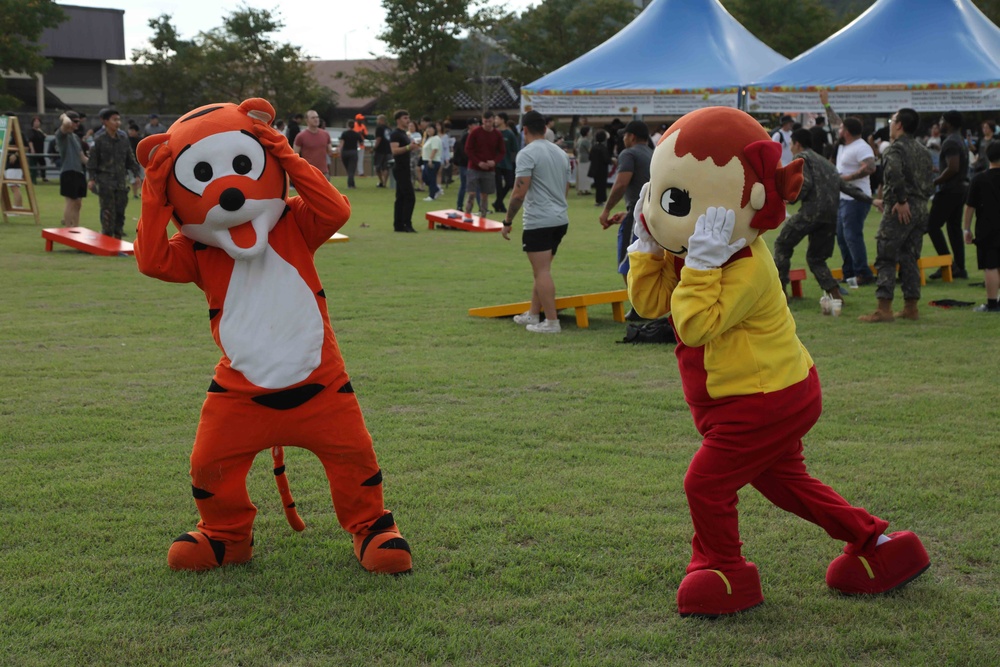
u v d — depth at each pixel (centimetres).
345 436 370
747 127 323
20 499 441
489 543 399
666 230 329
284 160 359
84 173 1589
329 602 349
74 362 711
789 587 363
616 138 2678
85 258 1280
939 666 307
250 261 361
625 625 334
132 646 315
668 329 800
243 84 4397
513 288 1095
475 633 325
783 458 350
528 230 834
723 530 337
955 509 434
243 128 357
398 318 909
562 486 465
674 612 344
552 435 550
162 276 362
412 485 466
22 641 319
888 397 628
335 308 956
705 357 333
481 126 1886
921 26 1753
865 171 1076
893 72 1708
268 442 367
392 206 2217
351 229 1741
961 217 1167
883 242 888
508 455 512
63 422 562
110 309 928
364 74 4478
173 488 459
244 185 350
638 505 441
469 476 479
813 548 396
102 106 5466
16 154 1792
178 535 406
